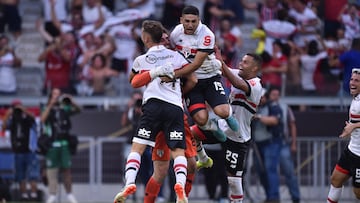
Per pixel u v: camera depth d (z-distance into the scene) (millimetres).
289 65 60219
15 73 62125
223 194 50094
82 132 57594
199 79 32906
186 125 33562
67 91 61594
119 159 55125
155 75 31312
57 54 61625
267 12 62719
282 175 54969
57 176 52875
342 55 55906
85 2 66062
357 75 37562
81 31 63625
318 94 60156
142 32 32406
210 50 31984
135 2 66750
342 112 56000
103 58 62094
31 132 53125
